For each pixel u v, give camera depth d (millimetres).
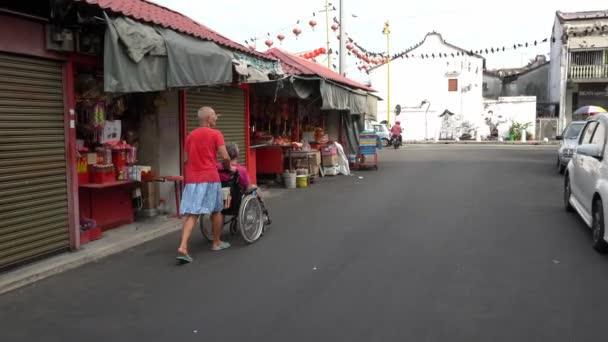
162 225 8008
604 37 32906
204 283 5316
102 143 7434
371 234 7309
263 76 9305
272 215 9023
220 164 6863
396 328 4086
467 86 40562
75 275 5676
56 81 6098
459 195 10836
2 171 5438
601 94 34312
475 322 4176
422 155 23562
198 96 9305
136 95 8578
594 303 4547
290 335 4004
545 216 8484
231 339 3961
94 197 7371
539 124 37094
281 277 5445
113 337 4059
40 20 5703
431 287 5027
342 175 15391
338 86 14367
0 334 4160
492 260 5922
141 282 5402
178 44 6750
